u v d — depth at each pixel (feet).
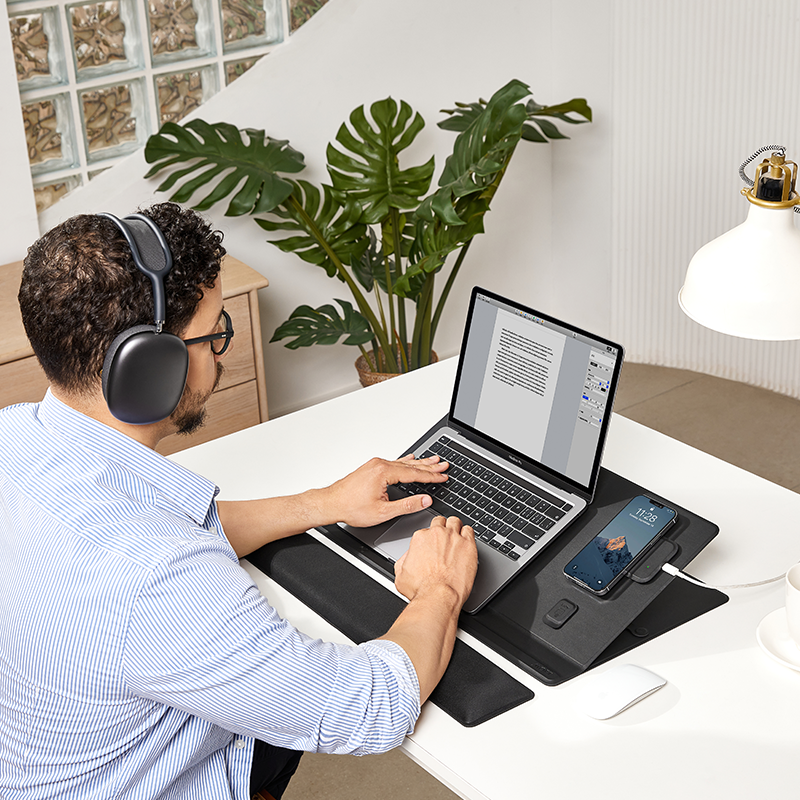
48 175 8.16
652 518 4.00
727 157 9.77
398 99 9.96
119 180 8.55
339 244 9.24
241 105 8.99
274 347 10.14
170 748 3.24
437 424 4.91
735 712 3.33
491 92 10.59
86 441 3.16
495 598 3.87
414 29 9.71
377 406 5.50
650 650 3.63
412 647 3.40
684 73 9.70
